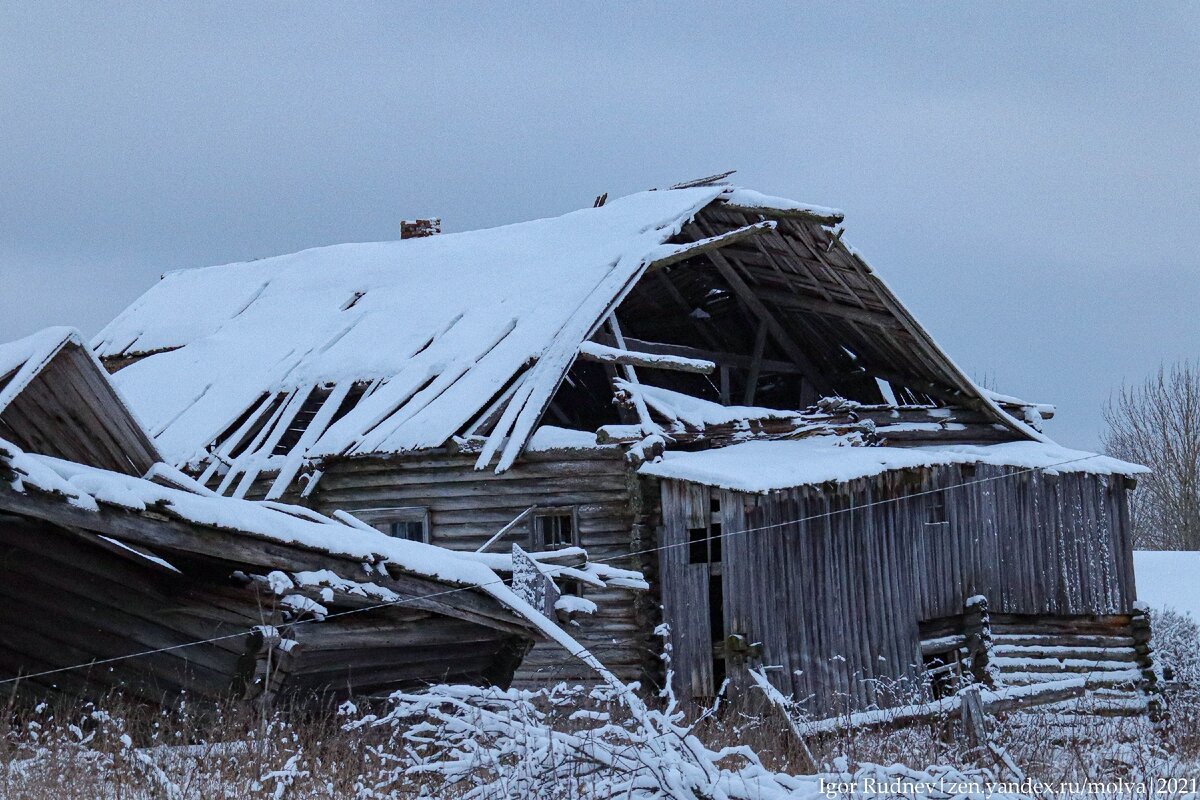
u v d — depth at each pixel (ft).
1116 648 129.29
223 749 62.64
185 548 64.44
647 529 115.24
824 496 113.39
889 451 122.21
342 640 71.92
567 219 153.58
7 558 71.72
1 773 57.11
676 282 144.66
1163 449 286.87
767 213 127.13
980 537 123.34
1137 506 302.66
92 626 72.69
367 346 141.69
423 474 125.18
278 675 69.36
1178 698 127.34
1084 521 129.29
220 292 173.06
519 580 75.97
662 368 132.87
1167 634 153.89
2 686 72.69
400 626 75.41
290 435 145.28
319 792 58.18
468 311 140.46
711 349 149.89
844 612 112.57
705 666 109.09
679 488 112.27
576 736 54.19
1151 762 77.61
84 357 66.03
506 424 120.57
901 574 117.39
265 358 148.46
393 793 57.31
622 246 135.23
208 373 150.20
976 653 121.29
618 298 128.98
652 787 52.13
